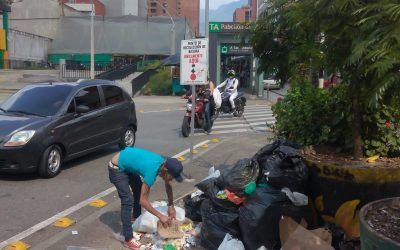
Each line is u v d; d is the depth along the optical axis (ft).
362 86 13.64
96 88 33.68
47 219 21.15
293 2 17.06
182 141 42.42
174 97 100.78
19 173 28.81
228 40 99.86
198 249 17.21
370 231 10.52
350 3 12.55
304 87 21.02
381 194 15.40
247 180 16.94
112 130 34.73
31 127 27.50
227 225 16.71
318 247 14.43
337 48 14.56
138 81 108.58
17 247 17.75
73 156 30.53
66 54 184.65
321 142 19.27
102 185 27.04
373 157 17.13
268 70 19.69
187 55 27.86
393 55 10.04
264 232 15.89
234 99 60.34
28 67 167.12
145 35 180.14
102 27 183.32
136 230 18.95
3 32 158.30
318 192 16.53
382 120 17.48
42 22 203.21
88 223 20.52
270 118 60.64
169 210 18.28
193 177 28.35
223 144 40.19
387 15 10.81
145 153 17.75
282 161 17.29
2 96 88.58
